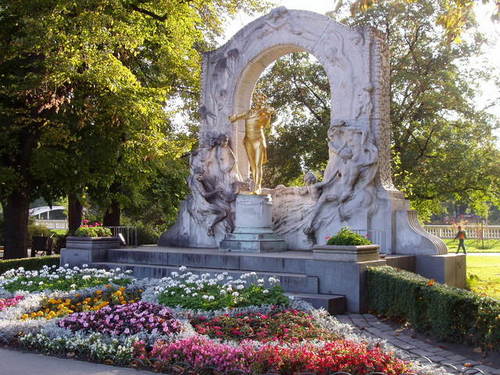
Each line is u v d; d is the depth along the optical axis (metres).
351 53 16.56
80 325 8.48
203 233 18.53
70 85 19.41
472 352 8.03
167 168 25.39
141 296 10.91
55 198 21.64
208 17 25.02
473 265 23.02
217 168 18.69
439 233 46.06
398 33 27.80
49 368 7.16
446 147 26.53
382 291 10.72
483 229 44.69
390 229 15.18
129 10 20.64
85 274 13.07
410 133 27.11
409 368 6.43
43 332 8.35
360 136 15.80
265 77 30.45
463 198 27.64
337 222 16.08
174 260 15.32
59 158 18.66
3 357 7.77
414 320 9.34
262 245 15.95
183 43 22.55
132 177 22.48
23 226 20.17
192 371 6.89
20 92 17.55
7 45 18.52
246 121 17.08
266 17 18.59
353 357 6.45
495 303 7.85
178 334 7.89
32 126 19.23
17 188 19.23
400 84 27.03
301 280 11.92
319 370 6.33
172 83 25.83
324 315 9.66
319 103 30.33
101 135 20.12
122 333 8.08
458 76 27.25
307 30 17.59
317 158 28.11
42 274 13.06
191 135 29.48
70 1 17.45
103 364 7.45
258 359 6.62
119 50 21.38
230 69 19.38
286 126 30.39
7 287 12.24
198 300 9.77
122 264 15.62
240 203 16.62
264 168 31.44
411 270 14.35
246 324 8.52
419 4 26.77
